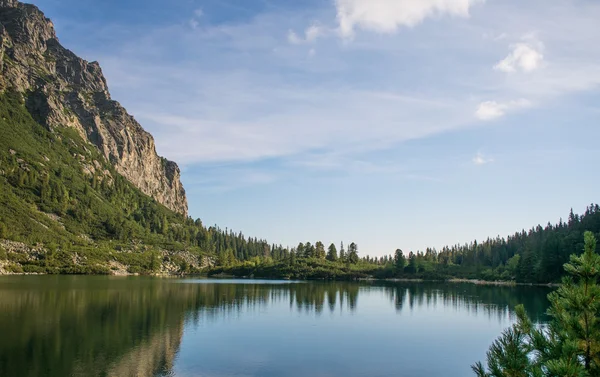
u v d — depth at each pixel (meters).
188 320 87.50
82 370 51.19
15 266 199.38
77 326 75.94
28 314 85.81
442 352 64.88
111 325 78.50
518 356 19.11
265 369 54.38
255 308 109.44
